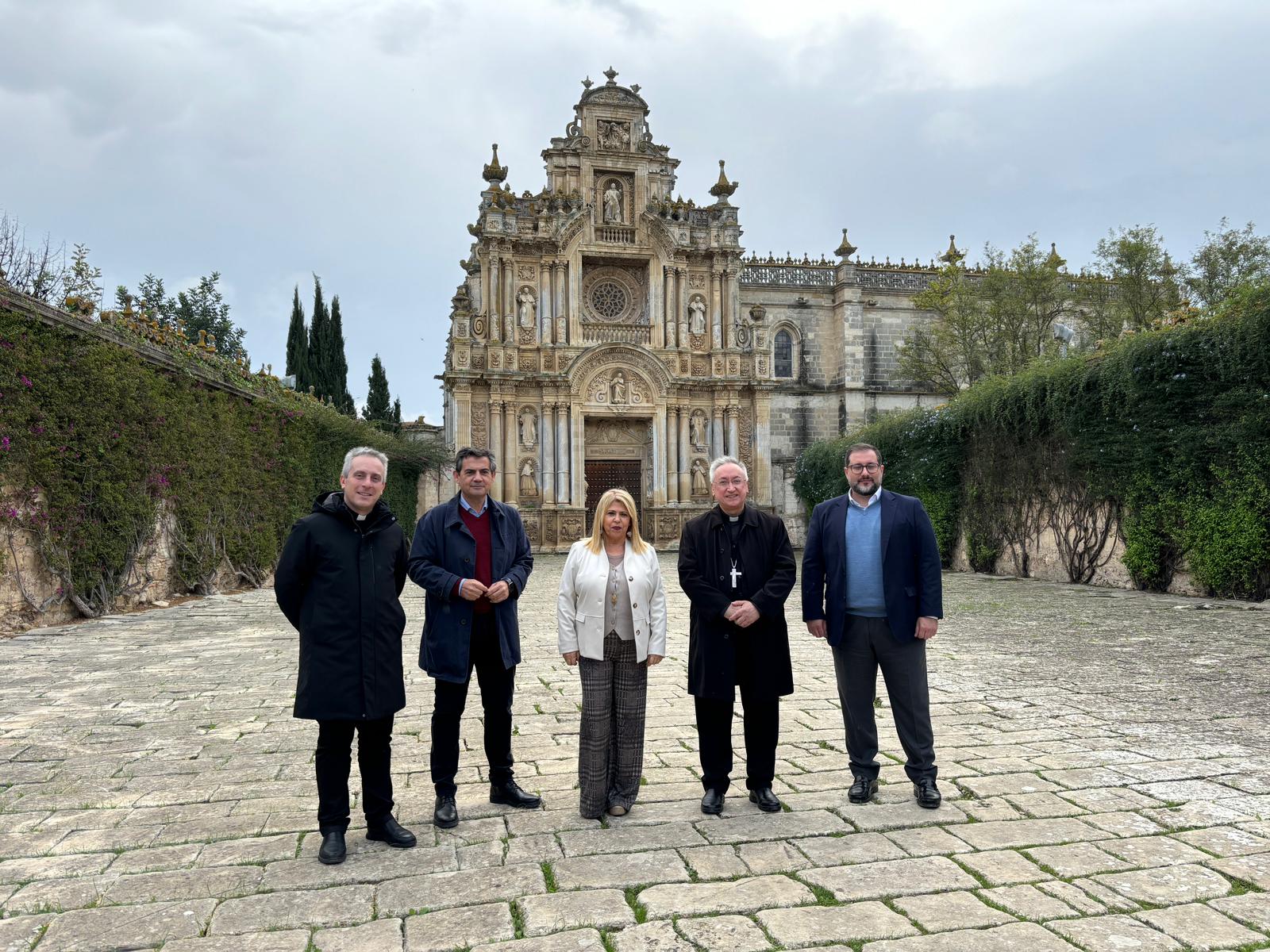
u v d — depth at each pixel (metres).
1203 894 4.24
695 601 5.54
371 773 5.01
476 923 4.03
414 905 4.23
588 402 38.72
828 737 7.34
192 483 18.05
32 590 13.50
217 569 19.27
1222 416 16.33
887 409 43.78
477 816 5.48
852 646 5.83
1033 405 22.02
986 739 7.13
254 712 8.18
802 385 44.00
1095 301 34.09
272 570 22.53
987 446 24.67
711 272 40.59
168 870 4.67
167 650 11.67
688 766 6.58
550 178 39.53
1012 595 18.56
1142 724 7.49
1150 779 6.00
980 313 36.28
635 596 5.56
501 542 5.74
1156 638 12.16
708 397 40.28
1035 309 36.19
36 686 9.32
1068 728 7.42
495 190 38.28
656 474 39.19
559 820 5.41
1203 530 16.55
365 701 4.83
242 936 3.93
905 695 5.69
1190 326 17.00
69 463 14.09
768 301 44.00
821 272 44.84
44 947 3.83
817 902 4.21
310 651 4.86
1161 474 17.83
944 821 5.29
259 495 21.48
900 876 4.48
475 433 37.78
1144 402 17.95
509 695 5.68
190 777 6.27
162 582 17.38
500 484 37.84
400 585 5.40
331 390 50.78
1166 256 31.17
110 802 5.75
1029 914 4.05
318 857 4.83
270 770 6.45
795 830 5.18
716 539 5.63
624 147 39.91
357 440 29.88
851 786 5.90
